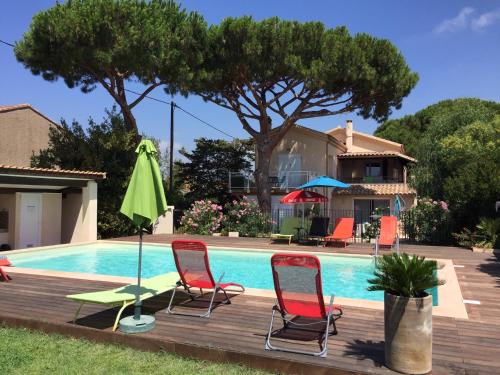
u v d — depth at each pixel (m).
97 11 14.67
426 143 23.20
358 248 13.41
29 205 14.75
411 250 12.69
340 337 4.74
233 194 27.78
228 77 19.08
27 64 16.44
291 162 28.20
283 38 17.44
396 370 3.79
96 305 6.11
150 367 4.16
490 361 4.04
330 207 28.52
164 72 17.30
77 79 17.81
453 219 14.97
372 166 31.30
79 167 17.33
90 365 4.18
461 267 9.74
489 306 6.24
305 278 4.57
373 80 17.80
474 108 26.23
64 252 14.04
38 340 4.89
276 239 15.81
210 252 13.75
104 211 17.39
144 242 14.98
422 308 3.74
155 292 5.54
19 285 7.49
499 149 16.00
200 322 5.29
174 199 22.23
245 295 6.70
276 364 4.09
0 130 21.38
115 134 17.39
